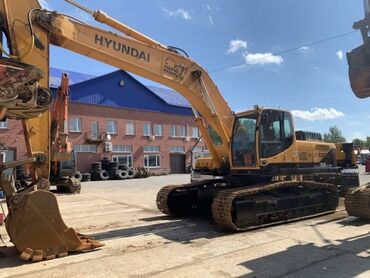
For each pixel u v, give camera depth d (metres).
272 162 9.20
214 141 9.91
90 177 30.00
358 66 5.77
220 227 8.53
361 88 5.75
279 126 9.52
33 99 5.51
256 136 8.97
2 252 6.32
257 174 9.03
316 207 9.84
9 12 6.09
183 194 10.38
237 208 7.97
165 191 10.23
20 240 5.80
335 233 7.68
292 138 9.73
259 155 8.95
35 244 5.91
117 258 6.05
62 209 11.88
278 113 9.52
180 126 41.81
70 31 6.81
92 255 6.22
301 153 10.02
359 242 6.91
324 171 10.83
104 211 11.41
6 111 5.53
